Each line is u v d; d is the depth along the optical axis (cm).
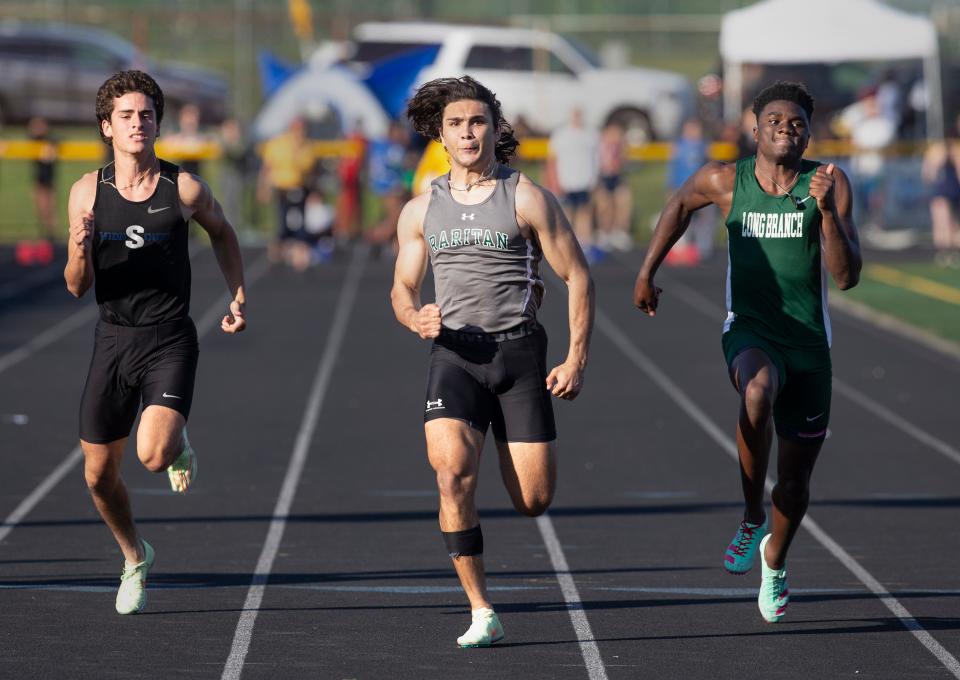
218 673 1619
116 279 1788
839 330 5050
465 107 1692
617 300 5784
